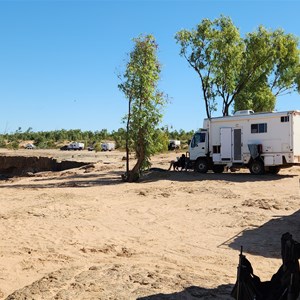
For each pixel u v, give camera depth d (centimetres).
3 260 986
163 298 711
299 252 526
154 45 2720
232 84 3619
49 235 1233
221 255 1012
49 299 717
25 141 13112
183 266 925
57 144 11850
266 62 3728
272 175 2686
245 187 2208
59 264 955
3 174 5822
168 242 1152
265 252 1030
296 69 4000
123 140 2745
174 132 10812
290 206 1616
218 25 3581
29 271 908
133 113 2670
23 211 1562
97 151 8512
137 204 1767
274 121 2578
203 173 2873
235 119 2736
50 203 1727
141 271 868
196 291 743
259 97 3822
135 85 2681
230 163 2758
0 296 759
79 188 2381
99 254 1039
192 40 3606
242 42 3622
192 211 1594
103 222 1410
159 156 5359
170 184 2412
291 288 519
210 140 2856
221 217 1461
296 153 2558
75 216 1488
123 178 2700
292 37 3869
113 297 717
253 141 2662
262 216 1446
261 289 557
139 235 1238
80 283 788
